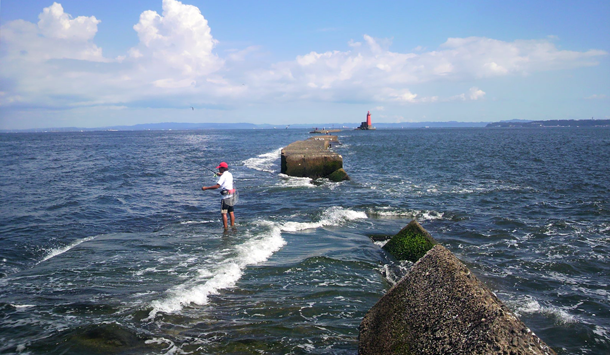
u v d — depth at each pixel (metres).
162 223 9.98
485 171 21.94
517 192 14.98
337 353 3.96
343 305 5.13
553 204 12.70
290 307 5.02
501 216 11.00
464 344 2.66
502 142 55.50
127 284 5.67
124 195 14.19
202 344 4.07
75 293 5.33
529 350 2.46
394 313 3.31
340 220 10.30
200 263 6.62
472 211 11.65
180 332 4.31
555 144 48.75
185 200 13.29
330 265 6.69
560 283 6.30
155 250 7.41
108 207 12.02
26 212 11.18
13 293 5.33
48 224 9.83
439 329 2.87
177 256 7.01
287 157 18.59
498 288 6.07
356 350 4.02
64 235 8.83
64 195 14.13
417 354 2.87
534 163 25.89
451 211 11.55
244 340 4.16
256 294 5.44
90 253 7.19
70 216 10.74
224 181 9.03
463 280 3.05
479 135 91.19
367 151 38.44
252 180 17.73
